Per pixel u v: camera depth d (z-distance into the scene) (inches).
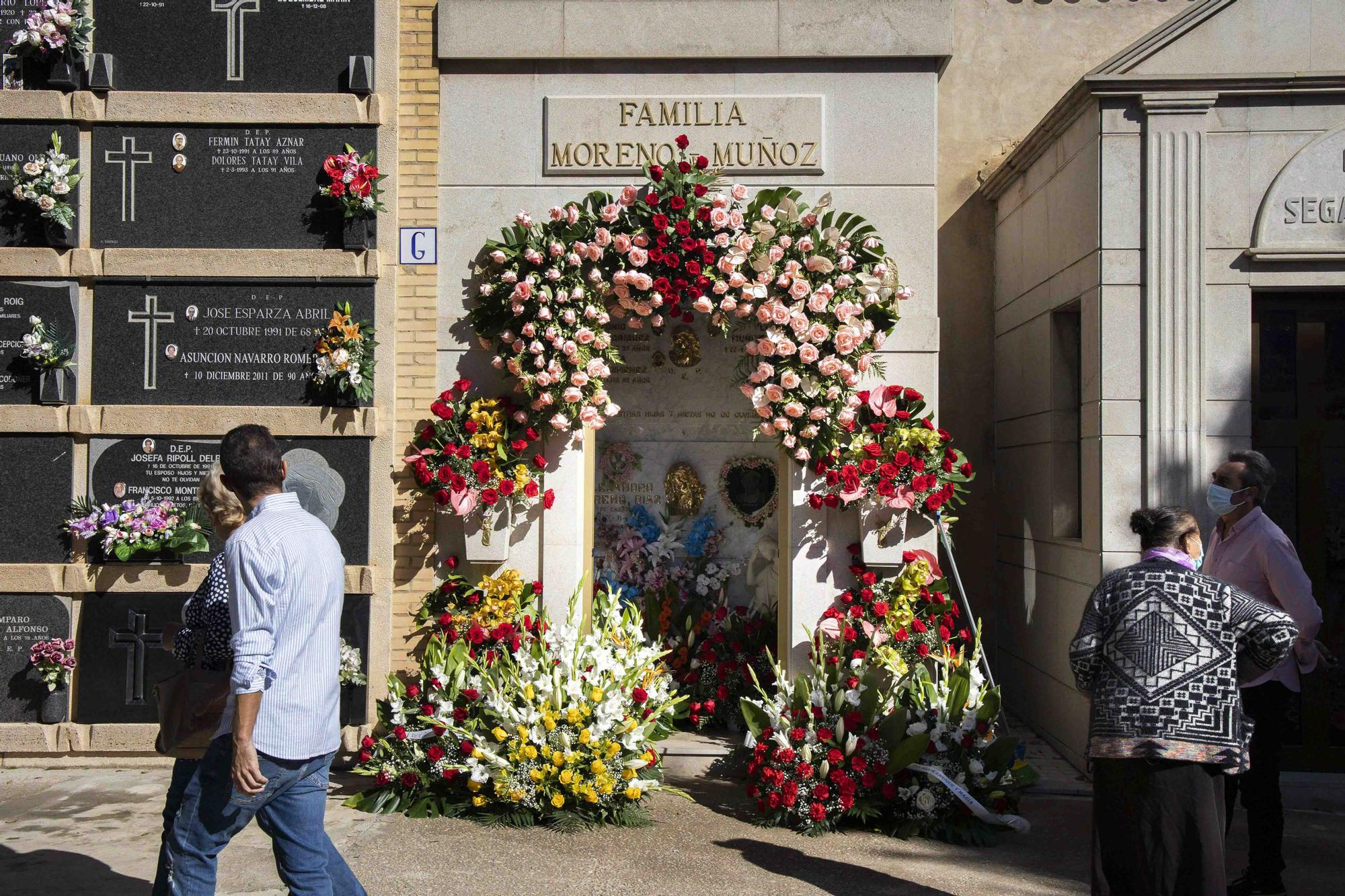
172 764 228.8
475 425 222.2
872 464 219.0
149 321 231.3
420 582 232.2
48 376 226.8
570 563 229.6
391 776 202.1
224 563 131.0
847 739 197.2
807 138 233.6
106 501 229.1
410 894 158.7
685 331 265.1
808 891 163.5
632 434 265.9
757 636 250.4
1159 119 218.7
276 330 231.5
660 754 217.0
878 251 224.8
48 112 230.8
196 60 233.9
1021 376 281.1
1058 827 198.4
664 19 233.5
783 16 232.4
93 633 227.5
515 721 196.1
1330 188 215.9
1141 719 128.3
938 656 213.8
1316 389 229.3
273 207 233.1
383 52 234.2
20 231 232.8
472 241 235.8
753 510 263.9
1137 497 217.9
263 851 179.2
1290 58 215.6
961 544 305.9
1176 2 310.5
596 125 235.1
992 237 310.0
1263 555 164.6
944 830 191.3
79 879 164.9
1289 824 200.5
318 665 127.2
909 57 232.2
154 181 232.8
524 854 177.3
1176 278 218.1
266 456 130.4
